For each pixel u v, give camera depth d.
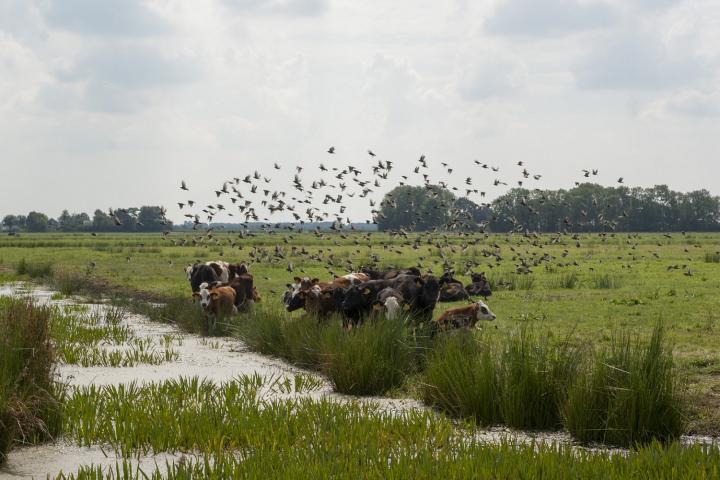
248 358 29.06
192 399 20.25
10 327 17.86
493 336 28.97
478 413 19.47
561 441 17.78
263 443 16.19
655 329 19.36
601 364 18.33
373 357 22.94
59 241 186.62
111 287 61.28
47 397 17.45
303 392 22.84
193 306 38.59
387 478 13.43
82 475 13.82
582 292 50.81
